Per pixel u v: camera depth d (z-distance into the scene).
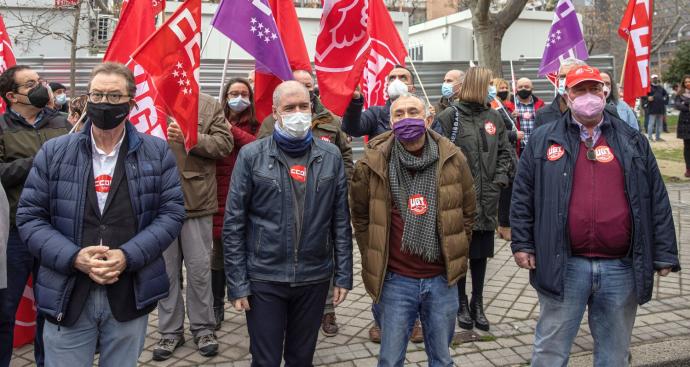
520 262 3.38
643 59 7.01
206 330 4.34
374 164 3.20
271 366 3.07
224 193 4.81
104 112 2.58
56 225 2.64
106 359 2.74
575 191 3.18
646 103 19.11
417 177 3.16
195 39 4.04
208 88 10.55
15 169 3.73
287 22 5.21
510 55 15.38
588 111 3.06
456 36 15.76
